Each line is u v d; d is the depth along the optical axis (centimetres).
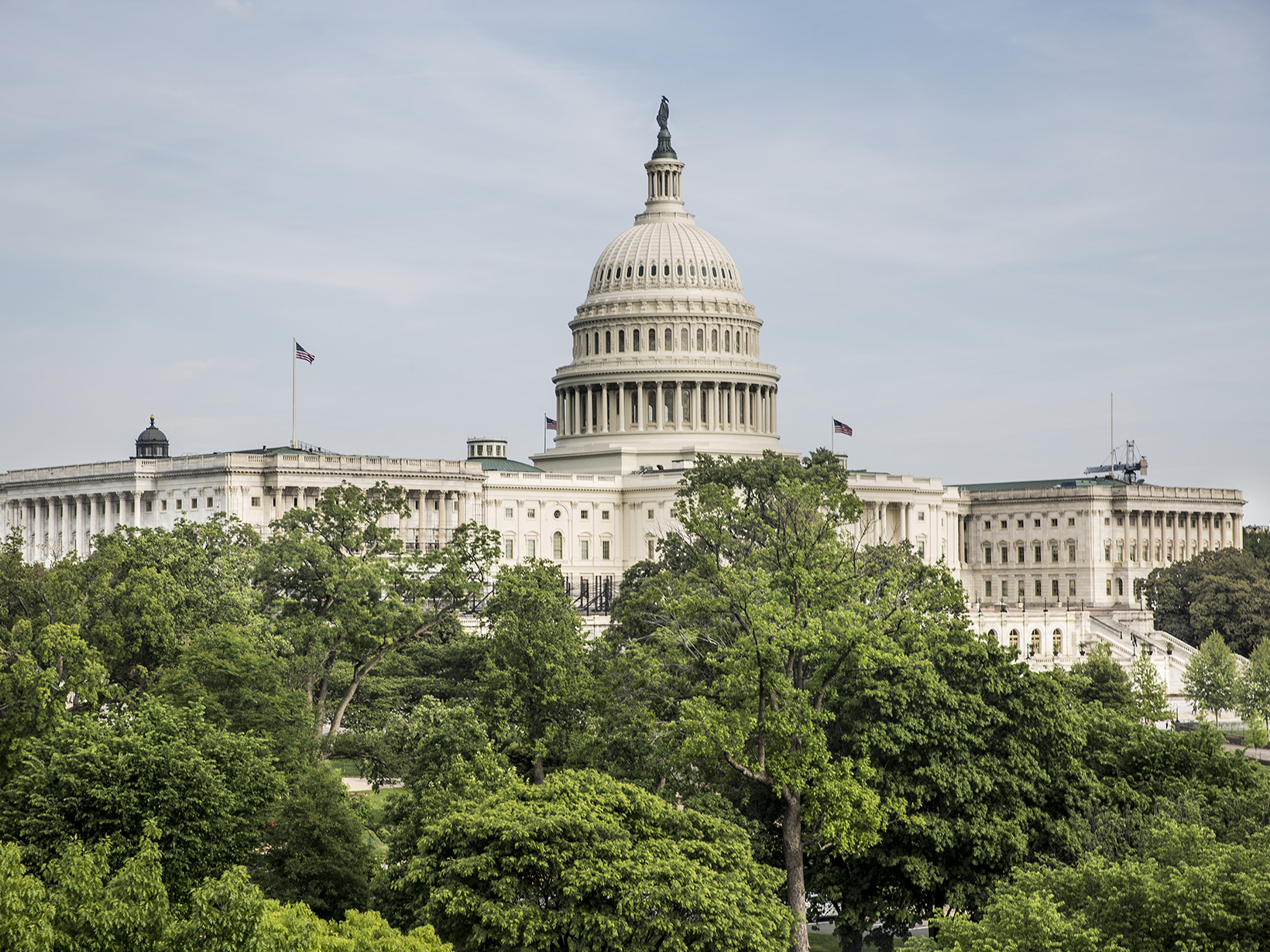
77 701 12444
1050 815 9644
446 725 10038
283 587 14625
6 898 5822
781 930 7762
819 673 9844
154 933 6044
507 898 7294
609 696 10969
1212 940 7319
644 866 7319
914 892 9506
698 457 19400
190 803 8238
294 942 6153
